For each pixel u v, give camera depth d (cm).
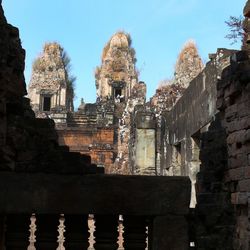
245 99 754
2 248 658
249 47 801
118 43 6875
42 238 668
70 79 7269
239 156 769
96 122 5569
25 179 665
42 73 6762
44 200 663
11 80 700
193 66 5012
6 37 674
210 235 816
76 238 672
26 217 674
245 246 739
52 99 6700
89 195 671
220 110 857
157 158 2342
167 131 2100
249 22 802
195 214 846
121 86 6688
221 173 847
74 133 5438
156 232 667
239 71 765
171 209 675
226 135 825
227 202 813
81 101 6594
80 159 684
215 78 1245
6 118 677
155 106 2692
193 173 1539
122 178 677
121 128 3925
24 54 740
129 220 686
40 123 692
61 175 673
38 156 679
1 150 650
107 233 677
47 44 6912
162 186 679
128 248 682
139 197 675
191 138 1562
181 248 666
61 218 753
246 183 743
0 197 656
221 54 1235
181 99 1778
